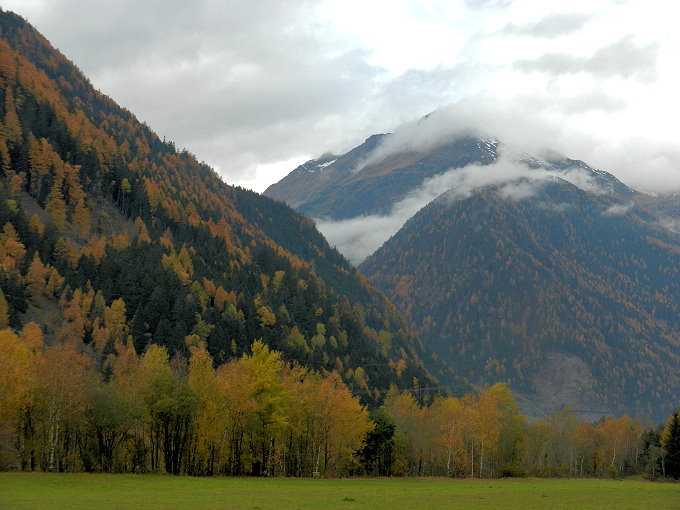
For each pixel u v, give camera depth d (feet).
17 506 177.27
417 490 288.71
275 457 355.56
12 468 287.89
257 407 326.44
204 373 321.93
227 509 185.16
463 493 277.23
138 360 451.94
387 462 432.25
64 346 390.83
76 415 291.79
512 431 477.77
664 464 531.50
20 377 268.00
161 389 310.04
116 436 308.60
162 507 184.65
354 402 379.76
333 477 385.09
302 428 362.94
